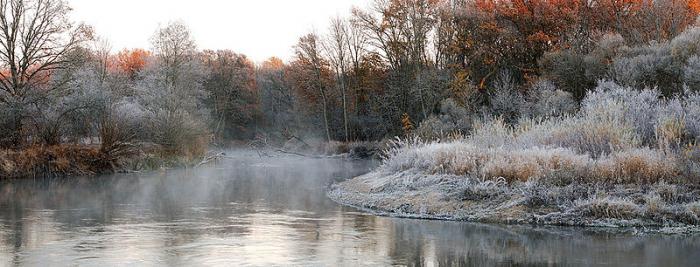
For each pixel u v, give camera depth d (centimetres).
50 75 3550
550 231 1327
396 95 5447
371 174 2395
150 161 3684
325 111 5888
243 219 1534
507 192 1582
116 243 1187
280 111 7525
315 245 1172
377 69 5928
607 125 1945
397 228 1381
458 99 4641
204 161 4319
